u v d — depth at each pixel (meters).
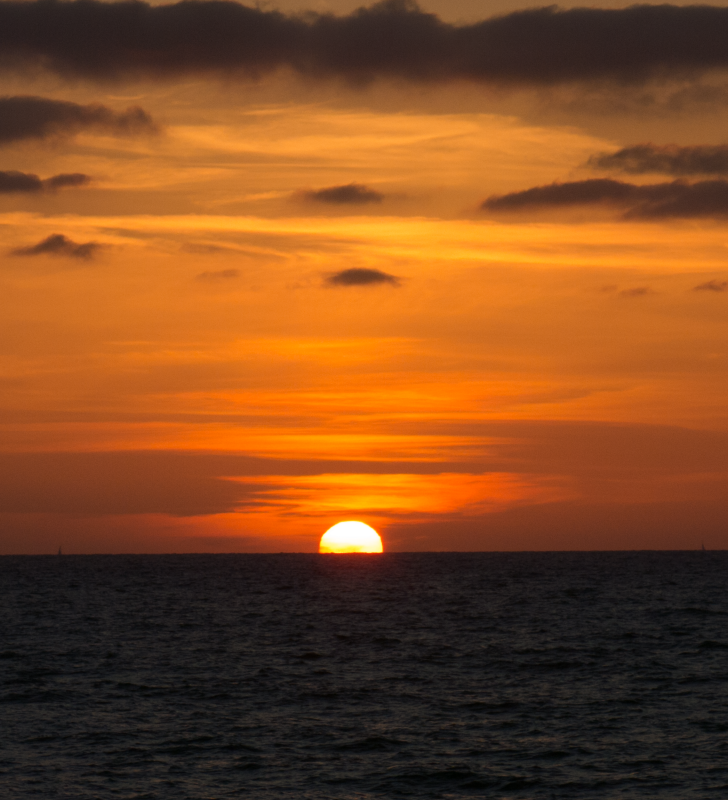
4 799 61.84
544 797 62.56
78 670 110.81
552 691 96.00
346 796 62.91
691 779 65.44
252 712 86.88
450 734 78.19
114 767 68.94
